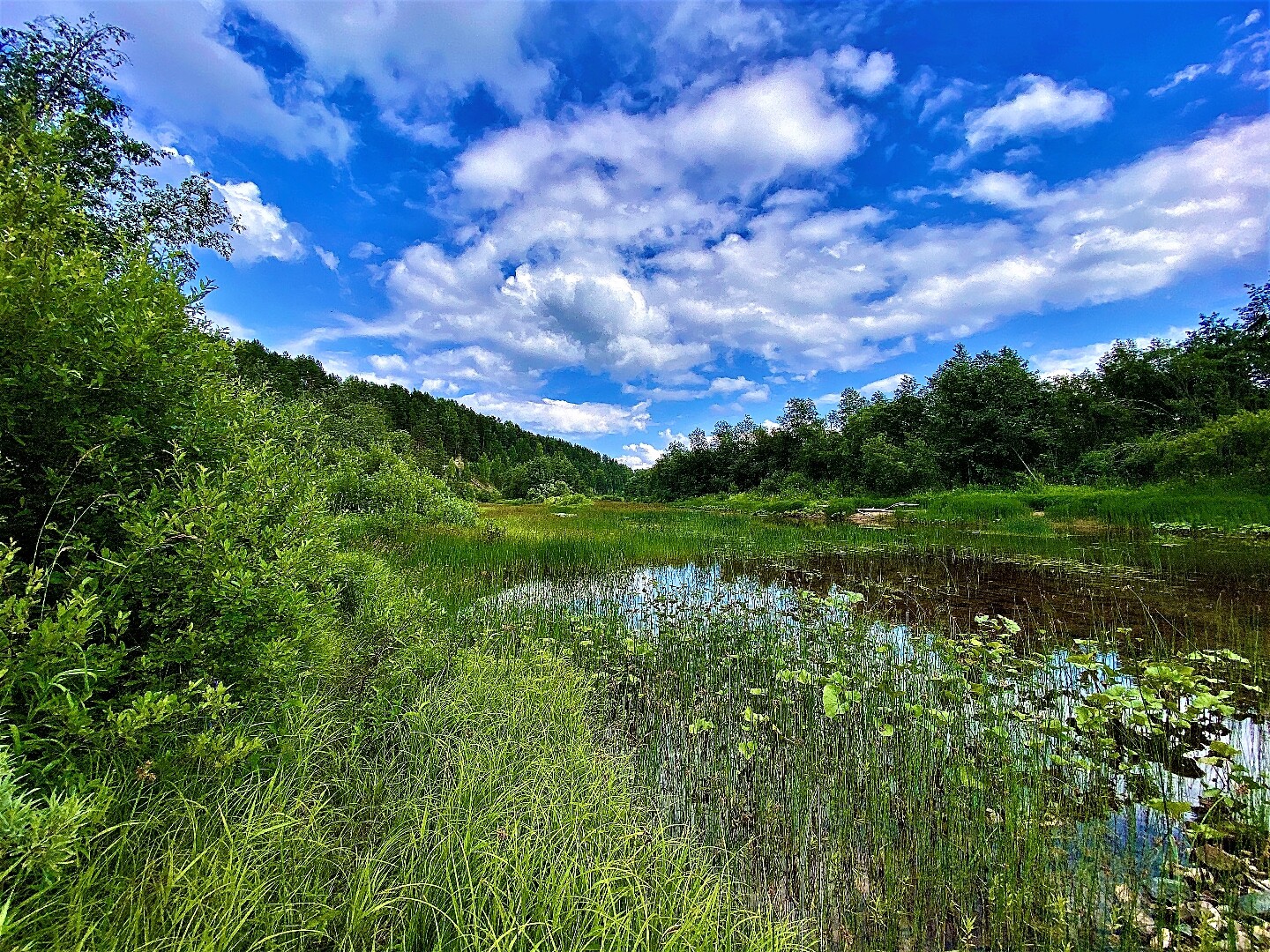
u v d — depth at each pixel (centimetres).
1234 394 1836
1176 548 930
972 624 588
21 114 235
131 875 168
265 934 161
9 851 134
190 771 213
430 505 1377
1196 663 452
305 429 698
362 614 421
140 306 245
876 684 418
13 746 161
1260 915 213
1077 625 575
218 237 948
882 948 217
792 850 266
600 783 268
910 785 305
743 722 387
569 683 401
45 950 132
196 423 278
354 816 234
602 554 1090
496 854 197
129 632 236
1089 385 2183
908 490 2281
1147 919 219
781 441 3494
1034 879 238
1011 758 317
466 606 623
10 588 208
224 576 227
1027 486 1878
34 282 204
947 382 2333
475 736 293
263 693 246
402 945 169
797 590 738
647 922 174
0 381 198
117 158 771
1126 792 292
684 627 588
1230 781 294
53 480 216
